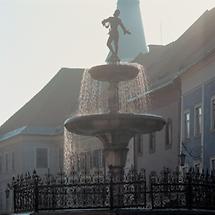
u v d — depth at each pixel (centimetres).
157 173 6006
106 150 2212
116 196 1917
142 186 1923
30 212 1962
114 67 2194
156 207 1897
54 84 10294
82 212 1889
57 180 2077
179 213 1883
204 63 4959
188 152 5338
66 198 1955
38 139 9394
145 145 6309
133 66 2220
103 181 1939
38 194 1961
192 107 5300
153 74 6425
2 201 9912
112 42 2378
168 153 5800
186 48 6128
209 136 4934
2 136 10144
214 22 5631
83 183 1950
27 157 9338
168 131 5847
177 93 5631
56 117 9631
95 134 2228
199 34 5862
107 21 2288
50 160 9362
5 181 9925
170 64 6262
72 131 2284
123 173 2180
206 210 1936
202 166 5038
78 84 10194
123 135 2183
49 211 1930
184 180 1934
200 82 5116
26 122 9700
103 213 1880
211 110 4903
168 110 5825
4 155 10069
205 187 1973
